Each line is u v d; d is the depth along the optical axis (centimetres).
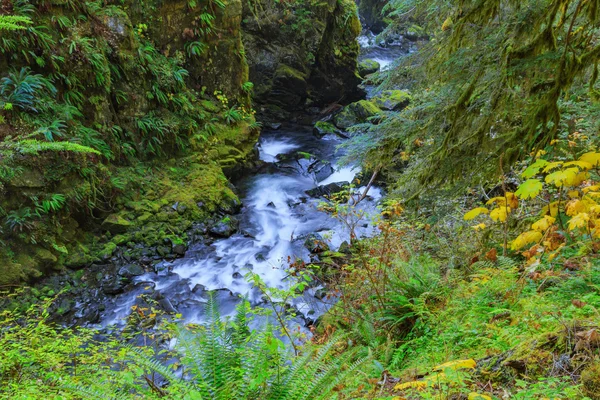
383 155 468
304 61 1548
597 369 157
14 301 631
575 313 211
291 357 243
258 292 691
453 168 385
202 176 975
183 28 1063
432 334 308
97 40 845
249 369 215
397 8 563
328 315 460
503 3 394
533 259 280
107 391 230
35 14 750
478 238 418
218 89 1150
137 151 925
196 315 633
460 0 385
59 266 711
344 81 1684
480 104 361
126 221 817
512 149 354
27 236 681
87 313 631
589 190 268
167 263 773
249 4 1426
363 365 280
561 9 336
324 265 689
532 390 158
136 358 237
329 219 933
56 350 345
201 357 220
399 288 380
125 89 911
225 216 937
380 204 512
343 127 1430
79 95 809
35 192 695
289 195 1060
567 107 410
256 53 1489
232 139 1105
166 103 986
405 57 514
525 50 326
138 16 1003
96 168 803
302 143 1352
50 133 696
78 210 768
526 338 206
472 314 281
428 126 416
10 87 714
